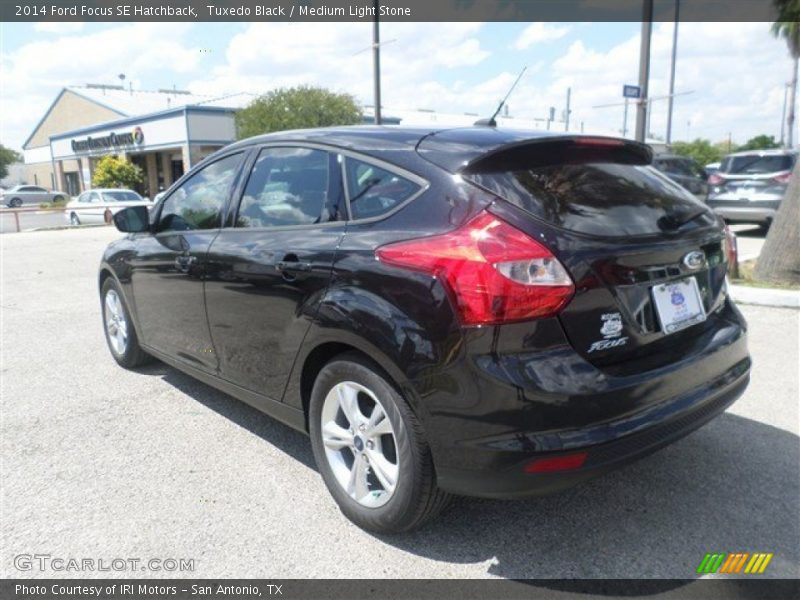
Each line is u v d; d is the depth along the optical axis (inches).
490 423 93.0
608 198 107.6
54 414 167.9
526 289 91.7
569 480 94.0
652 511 120.7
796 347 217.0
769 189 490.0
